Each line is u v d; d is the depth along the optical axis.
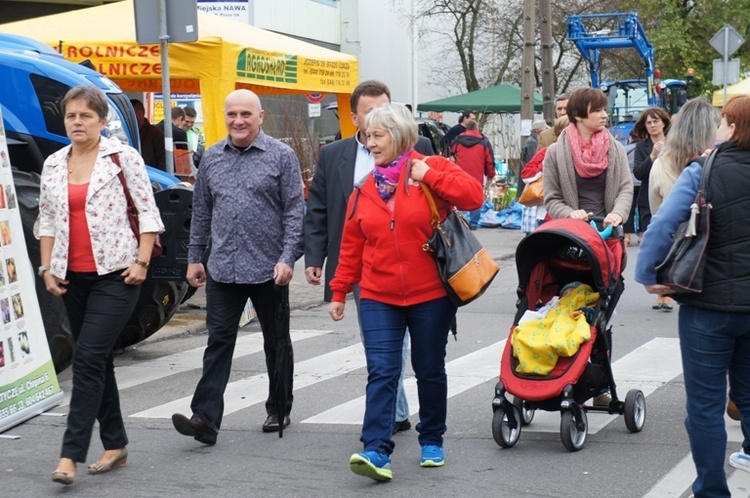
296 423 7.70
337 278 6.41
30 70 10.12
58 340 8.88
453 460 6.64
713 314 4.98
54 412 8.13
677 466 6.41
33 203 8.73
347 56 16.84
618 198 7.62
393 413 6.21
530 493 5.98
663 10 42.31
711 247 4.96
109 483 6.35
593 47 33.56
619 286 7.06
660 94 33.72
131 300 6.39
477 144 23.00
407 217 6.09
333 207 6.92
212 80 13.16
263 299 7.16
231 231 6.98
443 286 6.14
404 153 6.23
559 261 7.03
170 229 8.91
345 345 10.82
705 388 5.06
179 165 15.00
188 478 6.41
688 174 5.01
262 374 9.47
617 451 6.76
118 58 13.34
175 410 8.19
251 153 7.04
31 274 8.20
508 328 11.59
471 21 43.75
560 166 7.76
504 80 44.19
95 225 6.27
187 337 11.73
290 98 27.80
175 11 12.13
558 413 7.77
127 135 10.80
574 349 6.63
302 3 38.22
